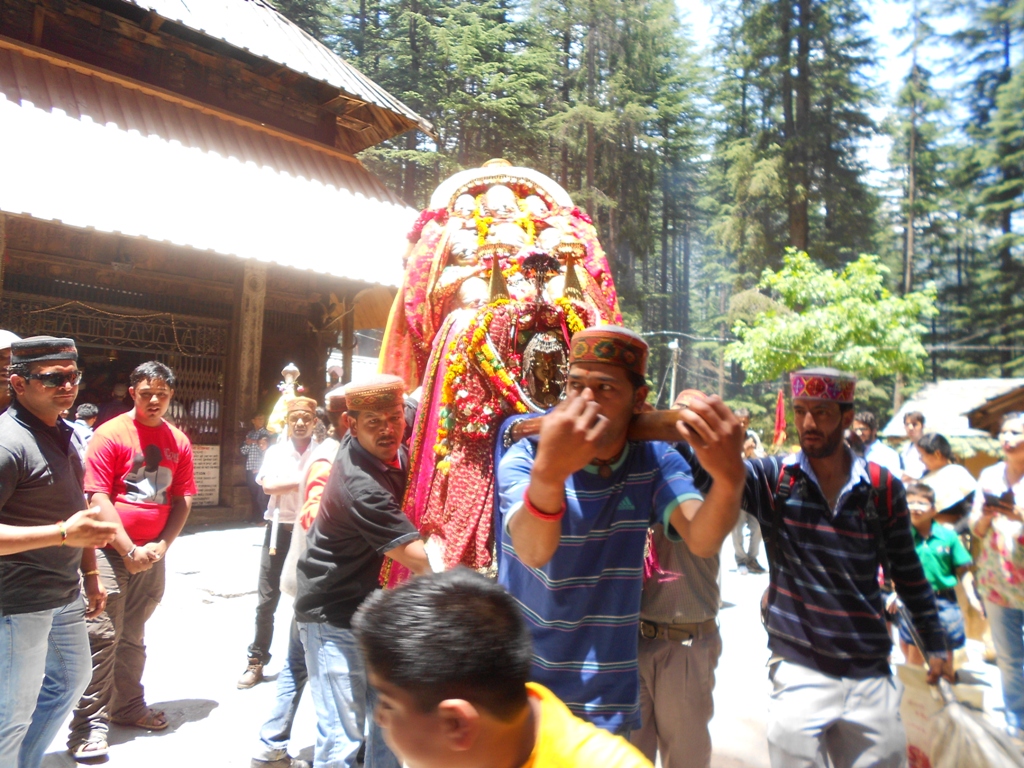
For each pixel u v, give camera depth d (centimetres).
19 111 1116
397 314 484
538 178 515
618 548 244
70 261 1309
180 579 905
